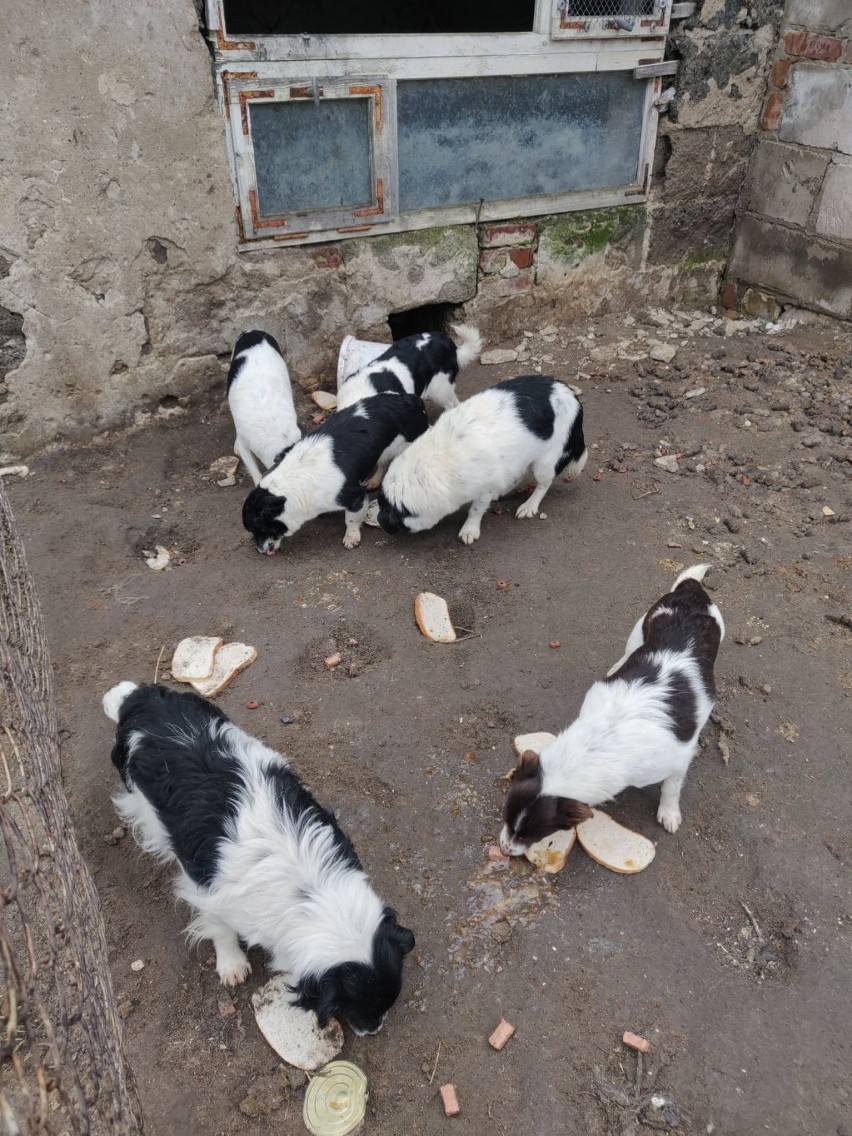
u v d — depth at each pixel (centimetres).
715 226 289
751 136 275
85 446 216
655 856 124
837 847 125
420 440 181
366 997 94
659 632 130
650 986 109
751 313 296
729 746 140
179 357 220
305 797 109
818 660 156
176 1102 100
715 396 242
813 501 198
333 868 102
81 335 204
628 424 231
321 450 180
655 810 131
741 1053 103
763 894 120
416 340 218
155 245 204
